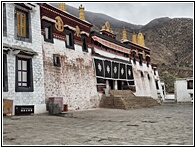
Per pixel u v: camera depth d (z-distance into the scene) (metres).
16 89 14.99
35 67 16.77
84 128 9.42
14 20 15.58
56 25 20.42
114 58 29.02
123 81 30.31
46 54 18.80
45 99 17.72
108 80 27.42
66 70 20.66
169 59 104.50
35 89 16.48
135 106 23.88
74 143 6.55
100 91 24.81
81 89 22.09
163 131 8.84
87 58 23.97
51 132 8.25
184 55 105.31
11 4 15.47
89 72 23.84
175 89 40.75
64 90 19.94
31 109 15.85
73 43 22.25
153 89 38.53
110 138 7.36
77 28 23.11
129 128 9.57
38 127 9.37
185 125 10.62
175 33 127.00
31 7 17.08
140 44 39.06
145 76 36.62
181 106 28.33
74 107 20.67
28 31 16.67
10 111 14.20
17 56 15.38
